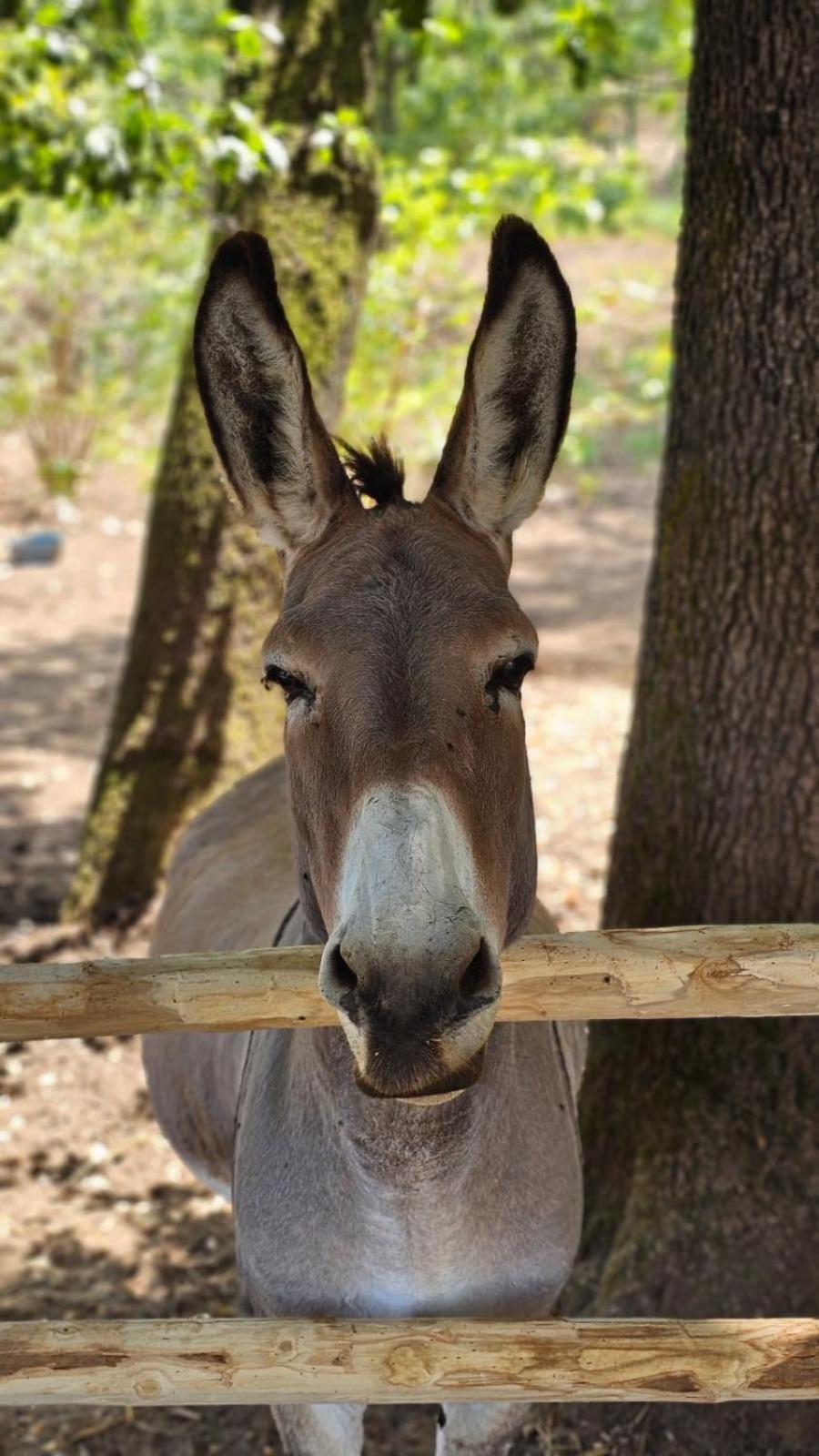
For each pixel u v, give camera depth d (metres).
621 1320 2.25
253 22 5.14
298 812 2.22
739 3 3.03
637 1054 3.64
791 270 3.09
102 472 14.87
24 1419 3.68
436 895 1.78
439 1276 2.43
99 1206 4.50
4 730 8.88
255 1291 2.62
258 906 3.32
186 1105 3.45
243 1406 3.68
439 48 13.95
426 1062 1.76
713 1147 3.45
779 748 3.31
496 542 2.41
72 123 5.80
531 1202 2.51
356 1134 2.31
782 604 3.25
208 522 5.82
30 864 6.86
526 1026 2.63
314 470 2.38
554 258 2.27
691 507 3.38
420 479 11.90
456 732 1.95
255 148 4.99
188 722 5.91
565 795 6.93
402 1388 2.20
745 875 3.40
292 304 5.73
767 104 3.04
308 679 2.10
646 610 3.65
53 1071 5.13
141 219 13.11
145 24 5.54
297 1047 2.53
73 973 2.19
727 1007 2.19
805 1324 2.23
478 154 10.64
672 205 20.58
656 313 17.09
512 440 2.37
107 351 13.79
